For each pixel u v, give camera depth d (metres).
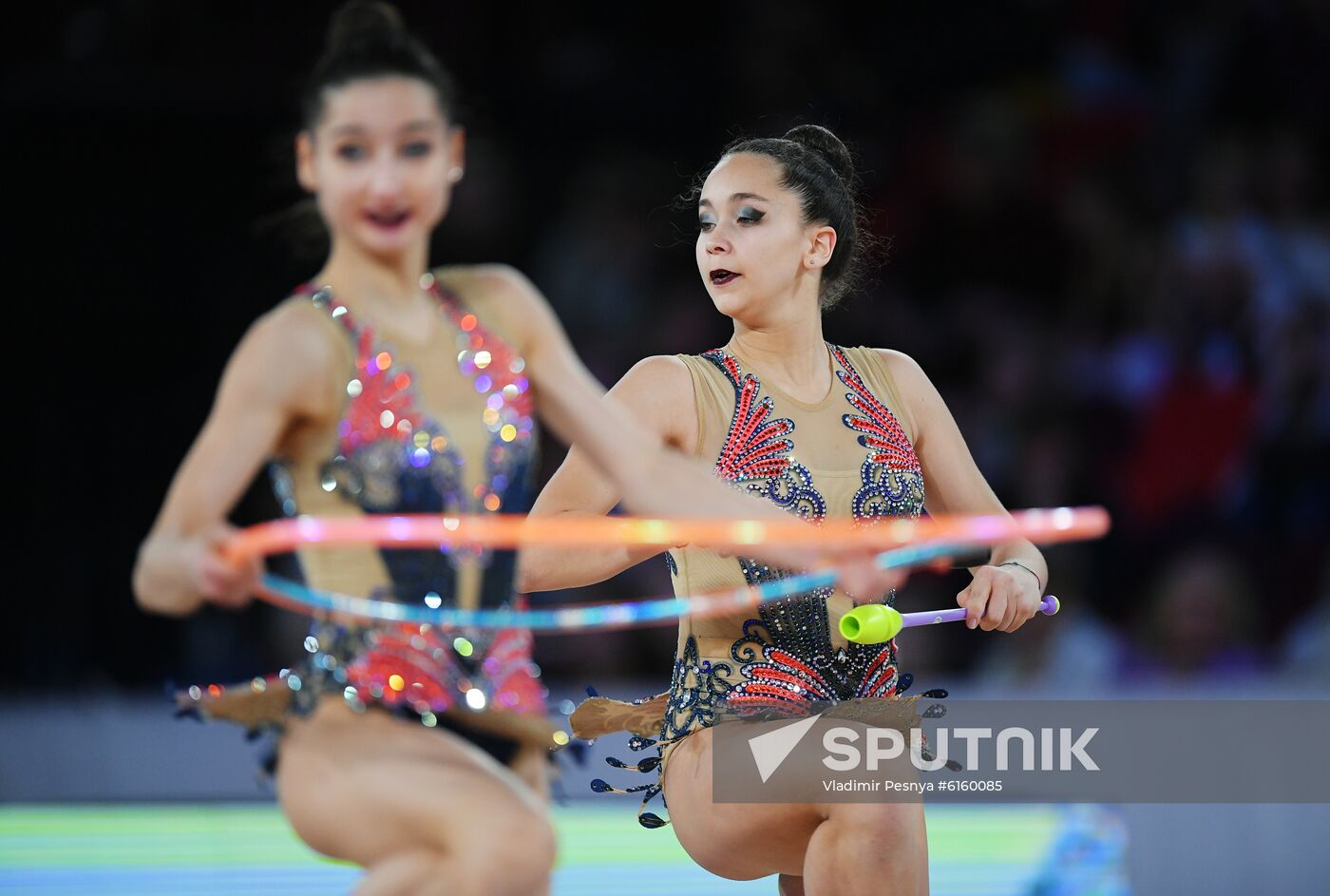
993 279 32.25
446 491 10.34
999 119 32.91
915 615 12.91
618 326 30.69
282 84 29.11
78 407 27.86
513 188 31.30
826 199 13.45
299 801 10.00
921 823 12.13
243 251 28.91
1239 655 26.12
